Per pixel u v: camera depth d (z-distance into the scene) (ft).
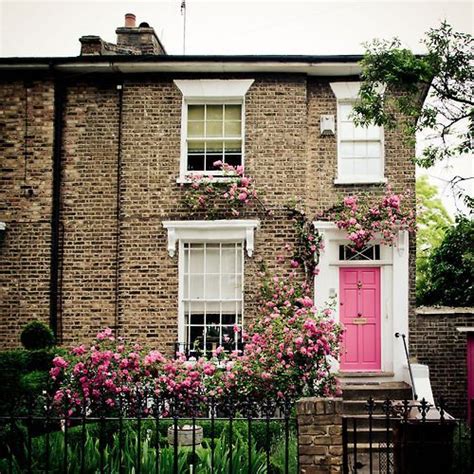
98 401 33.53
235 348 43.32
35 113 45.21
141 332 43.78
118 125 45.65
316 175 45.09
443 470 24.88
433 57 36.01
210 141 45.88
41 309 43.98
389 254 45.03
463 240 41.50
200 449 26.30
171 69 44.91
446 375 43.98
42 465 25.11
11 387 33.35
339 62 44.11
